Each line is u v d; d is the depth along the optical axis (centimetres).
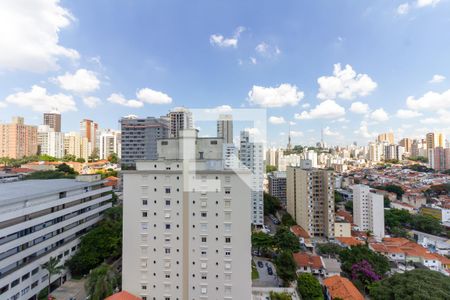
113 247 5603
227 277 3938
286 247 7006
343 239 8438
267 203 11425
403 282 4550
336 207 12512
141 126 12988
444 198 12544
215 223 3975
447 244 8212
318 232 9138
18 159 16150
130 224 4072
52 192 5156
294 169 10700
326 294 5088
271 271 6256
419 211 11244
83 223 6084
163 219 4028
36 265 4431
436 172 18938
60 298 4531
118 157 18988
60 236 5212
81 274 5359
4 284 3778
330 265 6284
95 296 3866
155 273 4012
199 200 4000
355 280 5556
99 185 7038
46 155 17100
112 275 4297
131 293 4000
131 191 4084
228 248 3947
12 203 4206
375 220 9431
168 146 4338
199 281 3969
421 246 7919
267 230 9238
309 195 9181
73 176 10900
